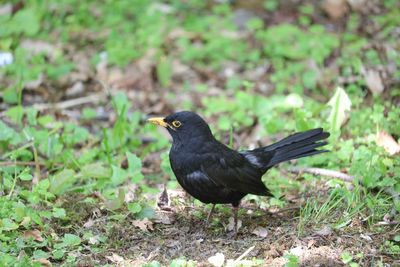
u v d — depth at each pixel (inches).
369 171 411.2
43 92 580.1
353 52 599.2
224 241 372.8
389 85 538.3
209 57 641.6
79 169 459.2
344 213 386.3
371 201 386.6
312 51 611.8
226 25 682.2
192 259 355.3
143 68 614.5
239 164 379.2
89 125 537.6
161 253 362.9
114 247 368.2
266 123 504.7
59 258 352.5
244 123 525.3
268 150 399.2
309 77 577.9
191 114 377.7
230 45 653.3
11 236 363.9
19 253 348.8
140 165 430.9
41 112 541.3
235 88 593.6
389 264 344.2
